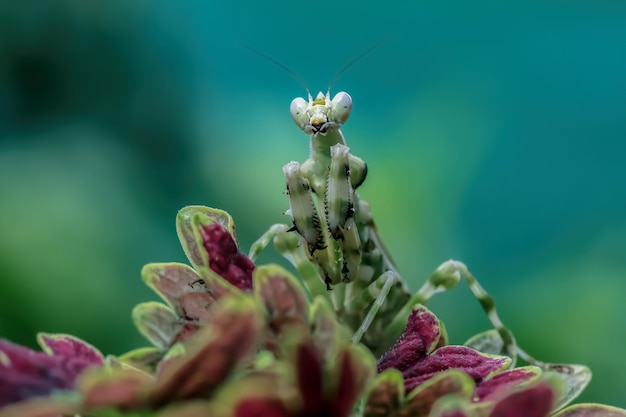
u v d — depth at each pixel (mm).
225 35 378
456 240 332
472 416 105
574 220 337
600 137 347
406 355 137
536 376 128
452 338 261
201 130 345
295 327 103
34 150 262
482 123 365
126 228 242
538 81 366
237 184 319
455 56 387
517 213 344
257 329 94
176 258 248
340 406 98
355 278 175
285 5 380
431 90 384
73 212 231
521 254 332
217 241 134
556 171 351
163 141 327
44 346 121
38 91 316
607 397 234
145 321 133
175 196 304
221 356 93
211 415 91
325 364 100
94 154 278
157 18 345
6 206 226
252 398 92
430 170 347
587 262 272
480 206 347
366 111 390
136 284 228
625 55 353
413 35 386
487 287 279
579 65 359
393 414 114
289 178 164
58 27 315
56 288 216
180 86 346
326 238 173
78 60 320
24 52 311
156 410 94
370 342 174
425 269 312
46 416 97
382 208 321
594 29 358
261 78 386
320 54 397
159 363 111
